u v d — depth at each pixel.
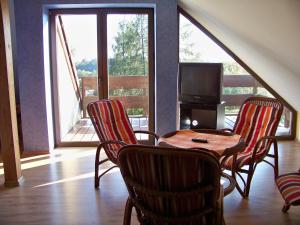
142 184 1.78
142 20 4.86
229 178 2.47
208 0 3.59
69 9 4.77
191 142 2.92
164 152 1.60
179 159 1.61
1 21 3.26
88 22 4.89
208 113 4.50
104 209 2.97
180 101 4.68
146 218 1.98
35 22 4.49
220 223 1.86
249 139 3.60
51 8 4.73
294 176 2.63
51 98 4.93
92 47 4.98
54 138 5.07
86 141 5.14
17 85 5.30
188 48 5.04
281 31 2.80
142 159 1.69
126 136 3.73
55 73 4.94
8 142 3.45
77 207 3.01
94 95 5.21
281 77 4.18
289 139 5.35
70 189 3.43
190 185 1.69
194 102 4.57
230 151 2.69
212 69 4.38
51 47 4.87
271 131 3.36
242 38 4.02
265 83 5.16
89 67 5.09
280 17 2.55
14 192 3.36
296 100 4.63
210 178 1.67
